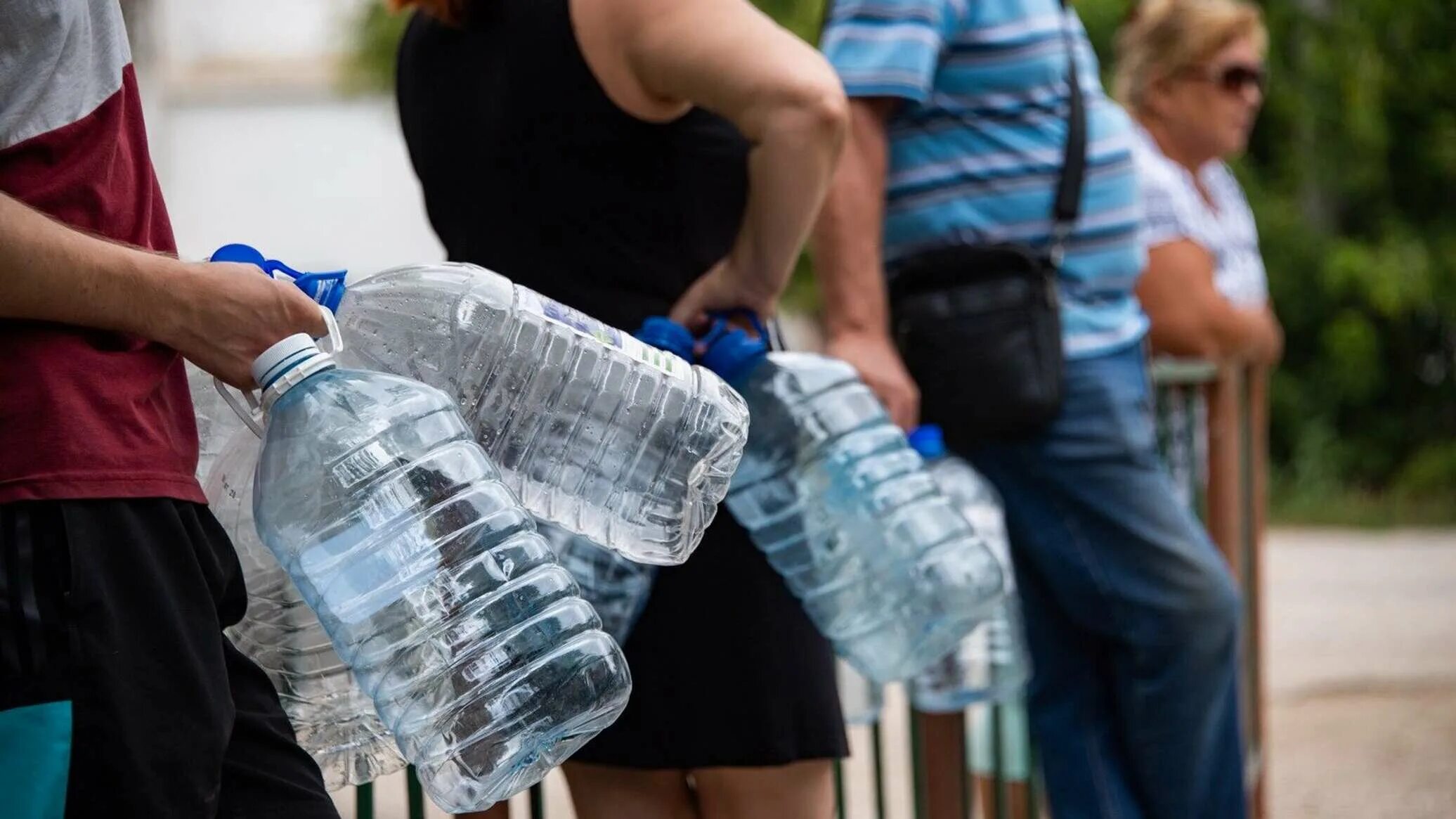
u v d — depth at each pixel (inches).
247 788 63.7
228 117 692.7
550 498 75.9
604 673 66.8
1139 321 129.0
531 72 85.9
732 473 79.4
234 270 63.1
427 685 64.2
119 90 62.7
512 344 73.4
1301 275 561.9
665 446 76.9
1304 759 216.5
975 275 119.1
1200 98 169.5
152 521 59.6
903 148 121.6
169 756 57.7
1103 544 125.0
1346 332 549.6
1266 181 571.8
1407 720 235.5
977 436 119.3
